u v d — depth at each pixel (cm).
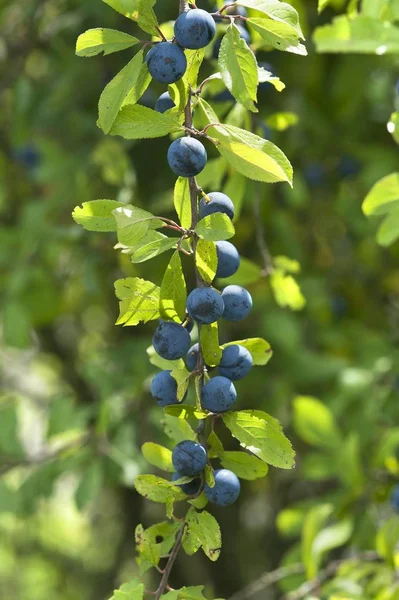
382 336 118
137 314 60
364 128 119
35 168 124
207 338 59
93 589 200
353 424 109
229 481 60
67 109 117
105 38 60
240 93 59
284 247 115
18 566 209
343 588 82
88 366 111
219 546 60
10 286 115
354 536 94
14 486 102
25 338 116
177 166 59
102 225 59
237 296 61
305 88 113
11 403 102
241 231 112
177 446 59
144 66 60
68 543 204
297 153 118
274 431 60
